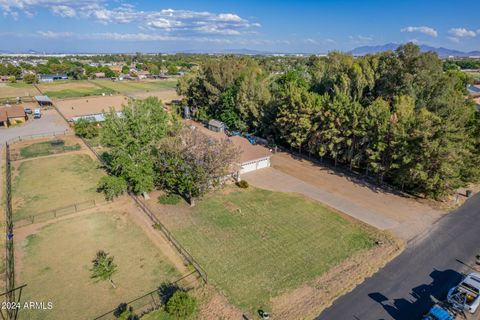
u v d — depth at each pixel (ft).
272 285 61.77
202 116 209.15
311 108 127.75
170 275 64.85
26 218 86.79
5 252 71.92
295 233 81.10
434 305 54.80
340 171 125.80
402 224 85.61
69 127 193.26
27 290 60.54
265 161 129.39
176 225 83.97
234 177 116.47
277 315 54.34
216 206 95.50
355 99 140.26
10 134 175.83
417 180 97.35
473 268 67.15
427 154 88.43
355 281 62.75
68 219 86.89
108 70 516.32
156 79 504.43
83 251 72.84
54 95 311.68
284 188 109.81
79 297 58.90
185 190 98.89
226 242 76.54
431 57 131.75
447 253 72.28
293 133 134.10
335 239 78.43
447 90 123.65
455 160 88.22
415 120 97.35
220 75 202.90
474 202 98.53
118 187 94.02
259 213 91.66
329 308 55.98
